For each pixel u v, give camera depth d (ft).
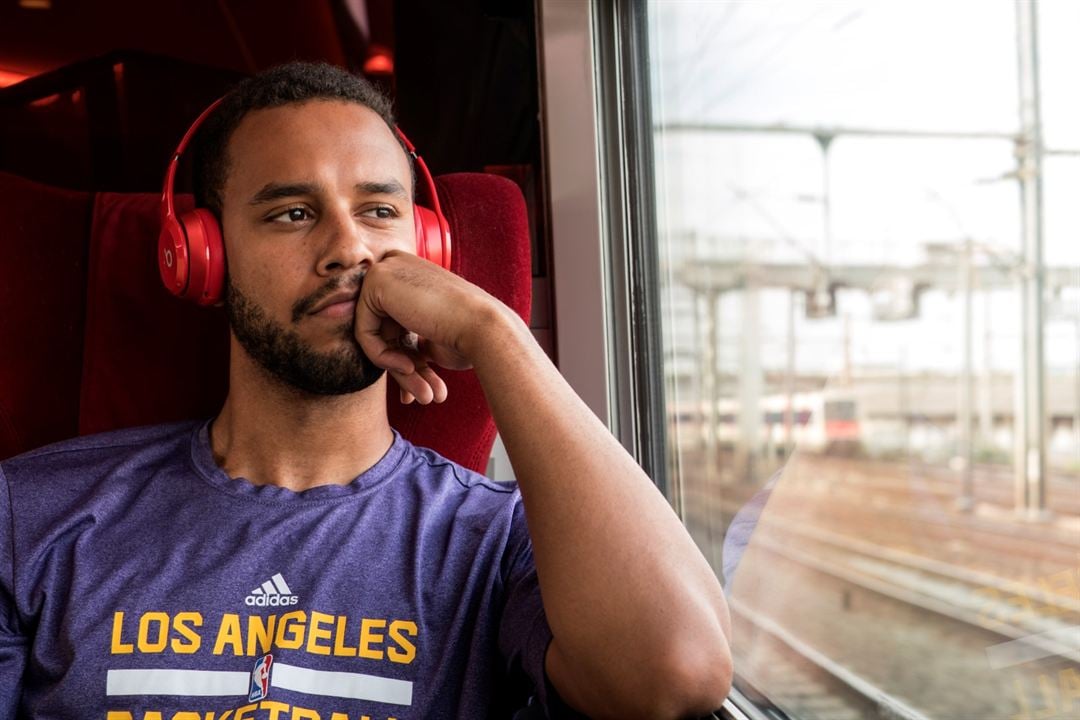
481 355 2.85
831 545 3.64
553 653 2.76
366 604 3.08
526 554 3.26
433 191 3.66
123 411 4.15
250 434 3.37
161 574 3.06
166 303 4.22
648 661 2.45
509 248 4.11
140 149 6.56
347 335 3.14
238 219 3.21
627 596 2.49
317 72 3.36
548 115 4.68
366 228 3.25
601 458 2.69
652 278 4.68
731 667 2.56
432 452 3.67
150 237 4.24
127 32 6.48
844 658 3.44
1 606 3.08
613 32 4.70
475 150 6.14
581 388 4.68
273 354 3.17
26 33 6.44
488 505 3.43
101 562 3.11
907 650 3.18
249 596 3.04
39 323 4.14
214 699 2.87
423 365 3.22
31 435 4.10
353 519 3.27
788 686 3.59
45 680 3.01
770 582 3.95
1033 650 2.71
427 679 3.00
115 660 2.90
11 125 6.50
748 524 4.13
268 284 3.15
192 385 4.19
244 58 6.72
